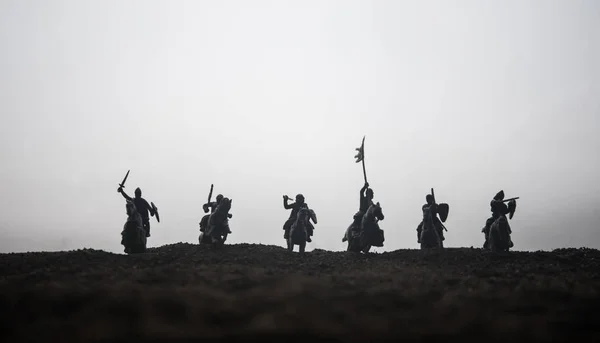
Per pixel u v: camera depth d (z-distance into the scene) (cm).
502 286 2214
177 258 2942
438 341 1449
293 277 2238
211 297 1823
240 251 3291
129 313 1686
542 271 2773
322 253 3469
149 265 2733
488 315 1686
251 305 1736
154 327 1540
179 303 1742
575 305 1845
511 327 1562
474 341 1452
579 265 3081
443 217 3822
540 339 1477
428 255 3269
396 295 1903
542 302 1875
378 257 3288
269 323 1545
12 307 1806
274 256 3167
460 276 2481
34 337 1485
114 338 1455
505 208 3612
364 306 1766
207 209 3684
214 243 3397
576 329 1600
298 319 1586
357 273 2495
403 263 3003
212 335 1470
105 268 2589
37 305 1798
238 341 1434
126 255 3145
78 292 1905
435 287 2116
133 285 2033
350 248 3594
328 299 1823
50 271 2539
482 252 3369
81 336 1481
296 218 3700
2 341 1475
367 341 1437
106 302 1773
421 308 1767
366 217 3438
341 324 1569
